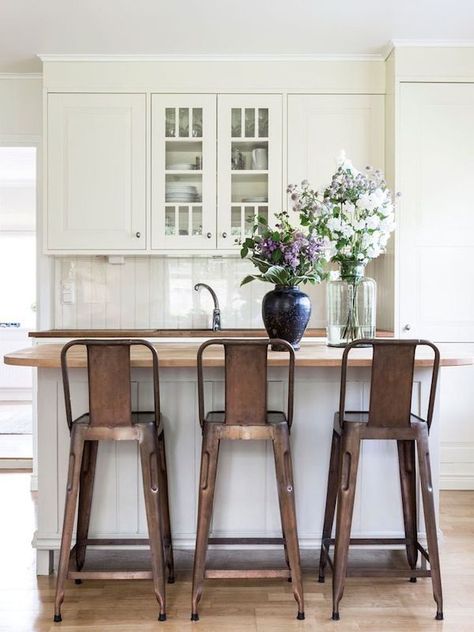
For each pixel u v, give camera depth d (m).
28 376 6.89
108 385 2.09
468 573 2.45
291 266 2.44
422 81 3.59
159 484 2.25
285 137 3.78
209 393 2.42
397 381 2.07
